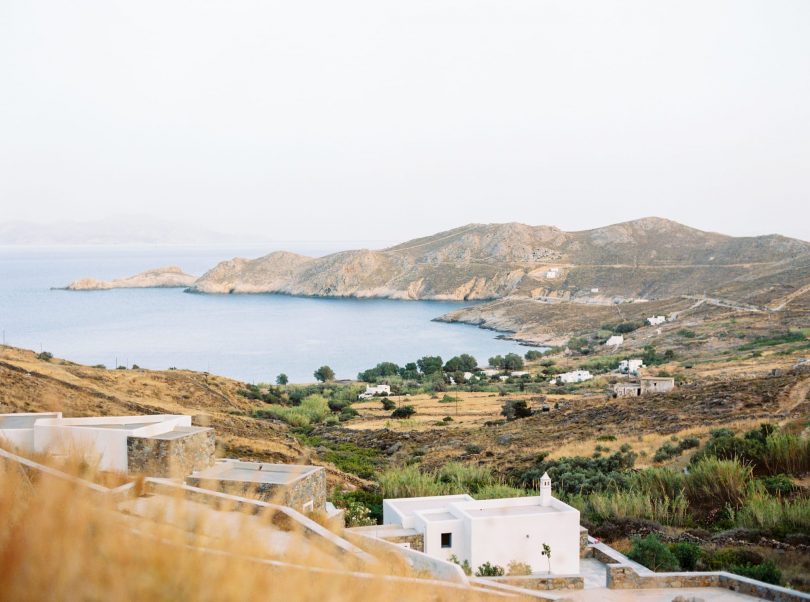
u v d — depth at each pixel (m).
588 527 29.56
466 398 105.81
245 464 22.66
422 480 37.31
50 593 2.94
